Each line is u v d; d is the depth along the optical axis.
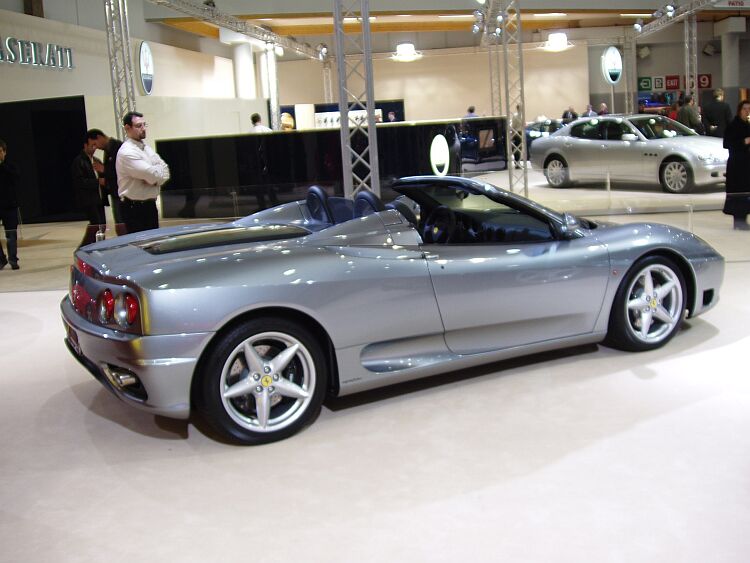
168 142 12.68
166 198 8.02
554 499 2.63
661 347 4.25
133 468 3.10
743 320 4.75
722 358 4.03
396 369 3.53
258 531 2.53
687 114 14.32
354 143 12.09
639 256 4.04
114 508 2.75
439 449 3.11
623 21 26.17
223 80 23.48
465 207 4.16
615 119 11.93
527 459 2.96
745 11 25.59
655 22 22.58
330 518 2.59
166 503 2.77
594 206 9.48
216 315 3.06
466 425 3.33
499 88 19.25
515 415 3.42
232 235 3.80
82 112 13.41
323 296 3.28
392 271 3.46
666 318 4.20
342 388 3.42
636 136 11.45
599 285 3.95
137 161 6.35
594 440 3.10
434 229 4.27
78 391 4.14
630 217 8.91
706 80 27.64
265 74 24.34
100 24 16.20
